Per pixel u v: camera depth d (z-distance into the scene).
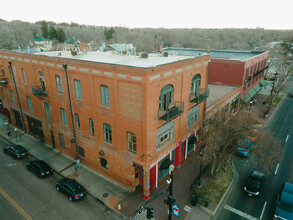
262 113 37.31
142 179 19.25
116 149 18.50
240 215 16.59
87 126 20.23
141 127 15.81
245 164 23.30
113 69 15.83
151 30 145.12
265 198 18.39
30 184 19.98
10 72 27.59
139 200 17.83
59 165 22.69
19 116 30.09
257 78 44.50
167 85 16.98
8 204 17.52
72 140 22.28
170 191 13.70
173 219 16.09
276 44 103.56
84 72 18.05
